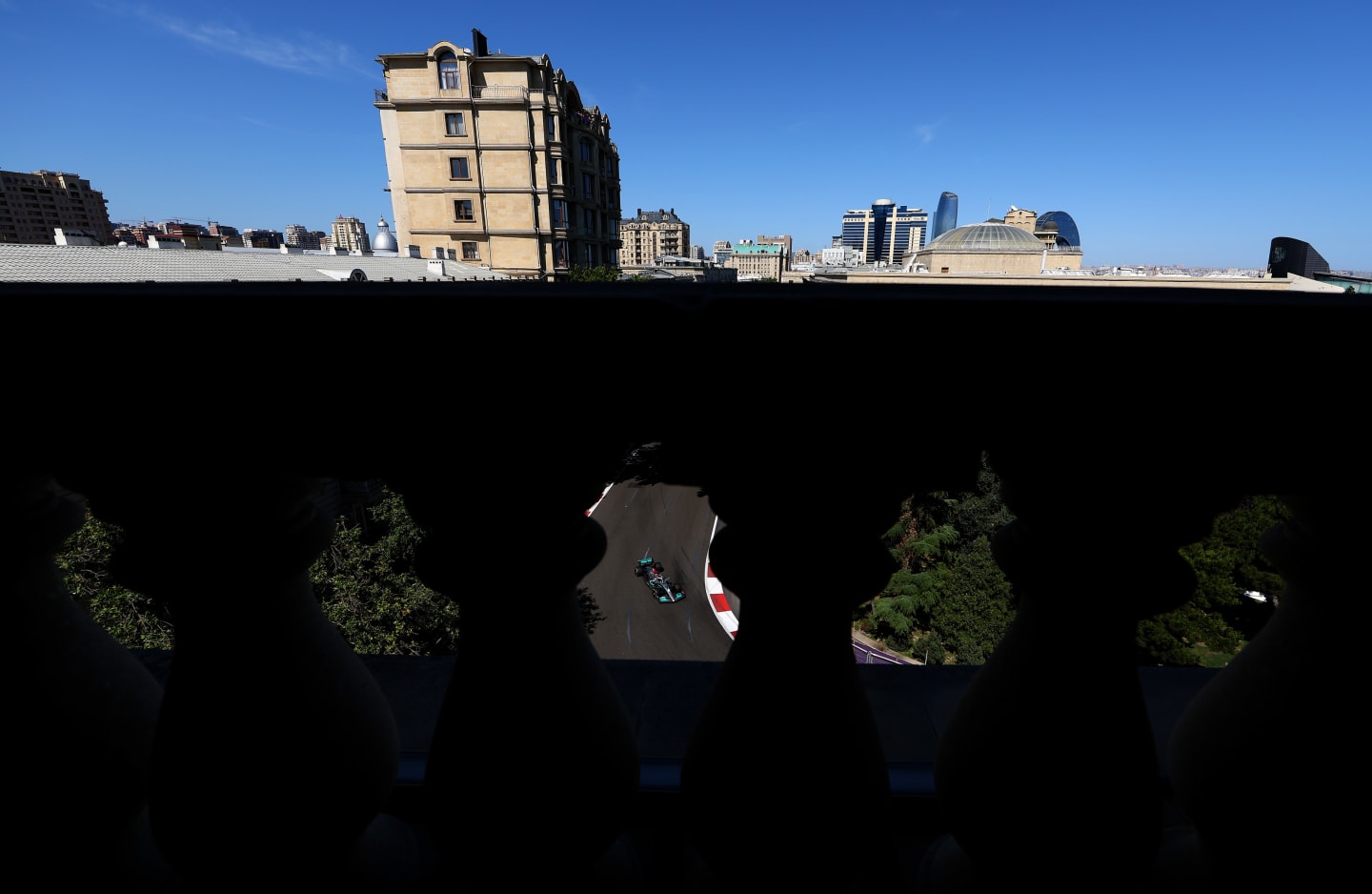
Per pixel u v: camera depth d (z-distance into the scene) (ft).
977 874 4.02
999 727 3.33
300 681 3.33
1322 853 3.22
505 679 3.27
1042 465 2.64
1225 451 2.45
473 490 2.78
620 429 2.51
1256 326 2.16
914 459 2.57
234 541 2.96
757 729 3.23
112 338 2.45
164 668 6.52
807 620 3.10
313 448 2.66
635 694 6.30
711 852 3.52
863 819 3.35
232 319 2.37
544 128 164.14
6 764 3.43
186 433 2.63
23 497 3.21
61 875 3.78
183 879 4.09
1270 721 3.27
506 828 3.36
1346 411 2.30
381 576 40.04
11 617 3.38
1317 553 2.96
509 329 2.29
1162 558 2.86
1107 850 3.25
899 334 2.24
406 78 158.92
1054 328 2.21
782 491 2.69
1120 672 3.14
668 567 82.43
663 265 368.68
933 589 62.95
